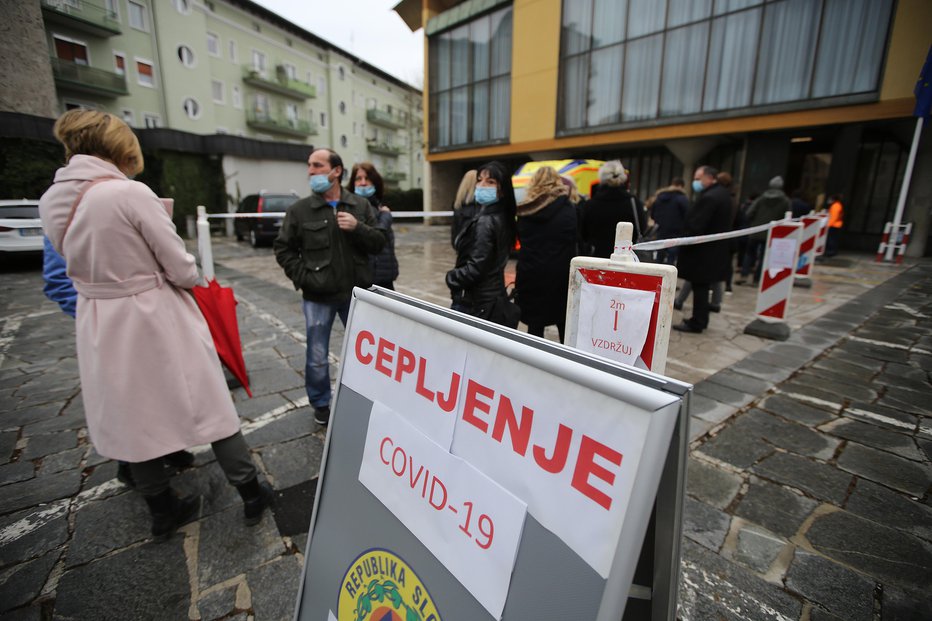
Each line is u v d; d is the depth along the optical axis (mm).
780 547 1771
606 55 13078
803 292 6500
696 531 1862
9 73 13734
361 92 40656
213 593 1594
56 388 3328
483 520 814
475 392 865
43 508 2027
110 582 1635
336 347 4273
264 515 1977
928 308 5438
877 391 3143
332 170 2531
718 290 5262
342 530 1161
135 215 1565
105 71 20812
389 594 1016
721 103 11164
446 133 18594
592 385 668
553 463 718
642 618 861
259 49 30469
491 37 16047
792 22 9938
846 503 2014
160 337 1660
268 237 12336
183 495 2109
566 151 15430
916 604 1519
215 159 18391
